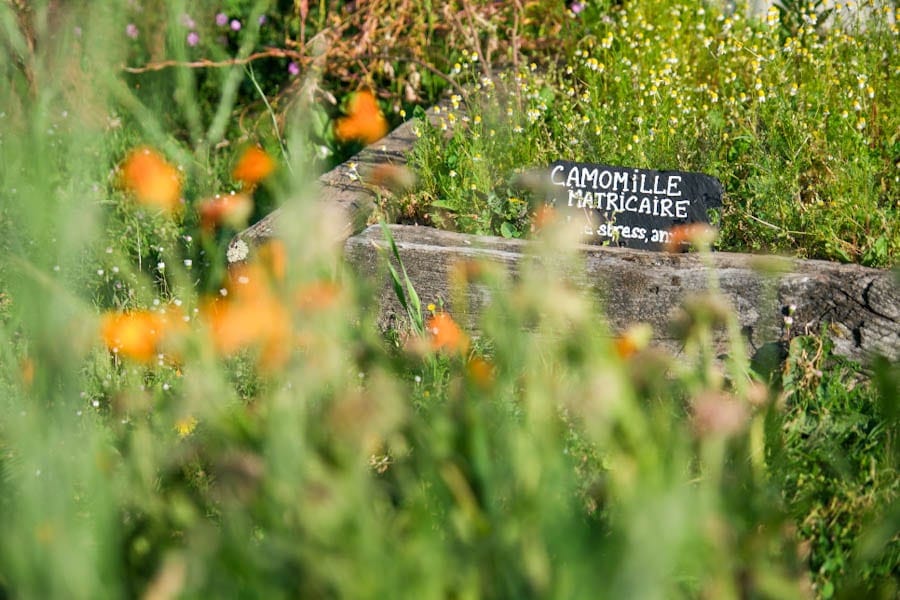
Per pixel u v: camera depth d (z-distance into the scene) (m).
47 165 1.78
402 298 2.89
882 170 3.85
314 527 1.62
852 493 2.29
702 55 4.82
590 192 3.66
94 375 2.65
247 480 1.71
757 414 2.40
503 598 1.66
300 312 2.00
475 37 4.84
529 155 4.06
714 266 3.15
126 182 3.84
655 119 4.13
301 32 4.95
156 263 3.51
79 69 2.47
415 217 3.87
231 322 2.30
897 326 3.02
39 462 1.57
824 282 3.05
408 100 5.06
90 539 1.62
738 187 3.91
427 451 1.98
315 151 4.61
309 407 1.93
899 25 4.64
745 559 1.80
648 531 1.47
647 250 3.40
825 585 2.06
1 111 1.92
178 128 4.41
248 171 3.21
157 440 2.31
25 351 2.31
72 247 1.75
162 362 2.69
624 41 4.92
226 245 3.32
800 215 3.62
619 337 3.23
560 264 3.16
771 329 3.07
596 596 1.46
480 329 3.29
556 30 5.33
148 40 4.02
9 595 1.59
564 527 1.59
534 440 1.86
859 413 2.70
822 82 4.27
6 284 1.80
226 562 1.56
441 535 1.81
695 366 3.10
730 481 2.01
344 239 3.37
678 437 1.88
